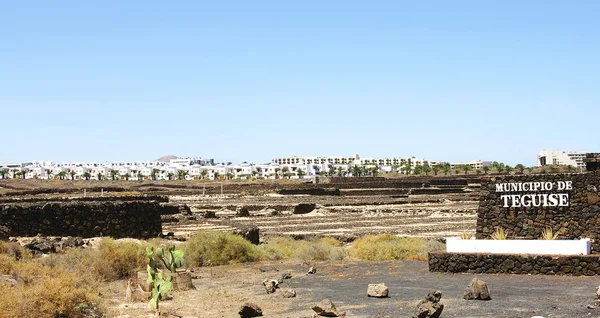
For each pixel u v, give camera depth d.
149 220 46.25
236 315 19.42
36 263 26.75
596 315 16.16
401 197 125.75
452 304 18.97
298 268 31.80
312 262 34.59
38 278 24.25
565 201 29.98
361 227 70.62
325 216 88.31
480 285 19.62
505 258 25.44
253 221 80.00
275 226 73.00
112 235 43.22
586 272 23.84
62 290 18.00
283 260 37.41
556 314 16.61
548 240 25.59
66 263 27.91
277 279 27.02
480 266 25.97
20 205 40.00
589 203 29.55
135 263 29.69
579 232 29.59
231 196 125.75
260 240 57.56
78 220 41.81
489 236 31.41
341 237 58.41
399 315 17.81
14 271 24.38
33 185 179.38
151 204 46.81
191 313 19.78
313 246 39.16
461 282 23.75
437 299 17.56
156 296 19.67
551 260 24.48
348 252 40.06
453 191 151.12
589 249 25.27
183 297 23.02
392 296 21.31
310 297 22.19
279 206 93.44
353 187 146.75
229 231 49.12
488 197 31.72
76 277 23.59
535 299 19.14
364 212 94.12
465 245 27.06
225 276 29.47
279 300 21.94
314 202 107.19
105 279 27.58
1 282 21.30
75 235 41.47
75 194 109.50
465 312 17.64
